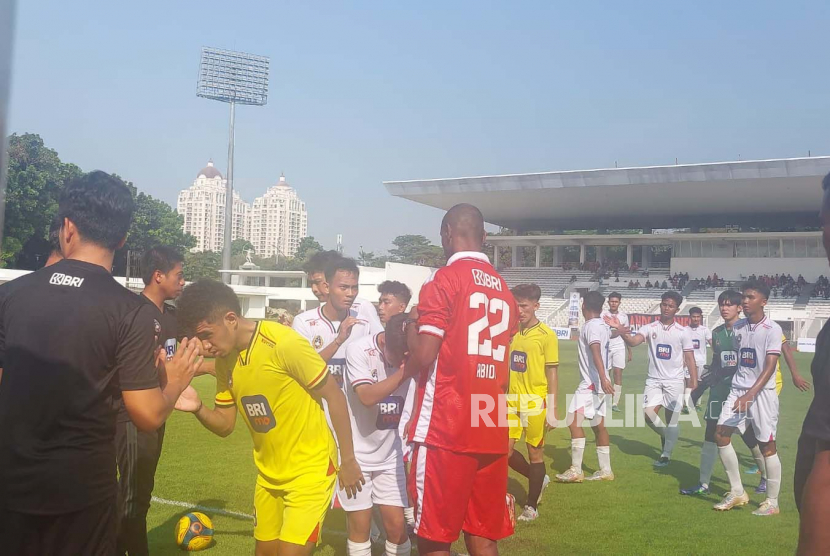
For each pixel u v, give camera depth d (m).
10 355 2.20
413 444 2.98
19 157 35.69
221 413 3.27
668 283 46.75
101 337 2.21
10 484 2.16
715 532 4.96
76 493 2.19
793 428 10.10
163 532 4.72
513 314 3.14
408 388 3.76
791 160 40.09
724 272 46.72
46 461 2.16
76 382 2.19
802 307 39.31
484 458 3.00
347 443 3.08
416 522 2.93
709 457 6.11
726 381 6.02
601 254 56.25
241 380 3.00
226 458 7.20
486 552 3.03
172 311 4.07
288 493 3.04
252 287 47.19
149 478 3.67
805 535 1.51
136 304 2.33
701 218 54.62
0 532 2.18
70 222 2.33
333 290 4.60
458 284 2.90
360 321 4.55
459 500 2.88
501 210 54.38
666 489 6.33
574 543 4.68
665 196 46.91
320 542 4.69
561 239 53.97
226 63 49.34
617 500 5.88
